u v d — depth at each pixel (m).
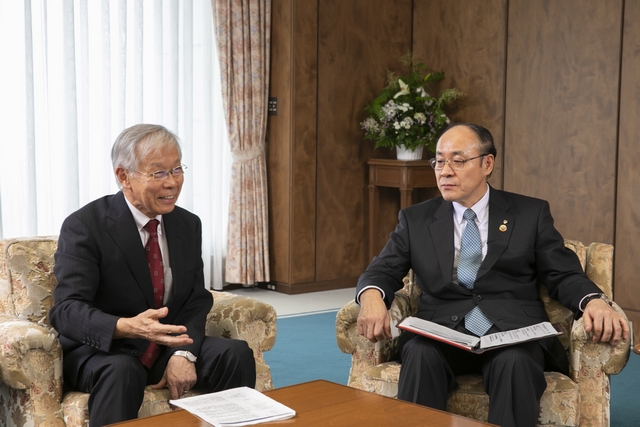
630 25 5.50
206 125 6.27
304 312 5.75
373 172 6.63
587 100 5.75
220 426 1.92
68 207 5.55
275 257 6.59
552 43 5.94
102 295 2.55
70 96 5.49
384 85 6.87
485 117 6.39
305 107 6.41
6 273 2.64
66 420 2.40
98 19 5.63
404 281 3.07
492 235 2.79
